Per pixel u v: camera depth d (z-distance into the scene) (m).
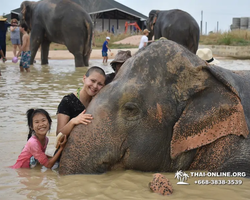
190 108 3.54
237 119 3.50
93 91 3.98
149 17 17.78
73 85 9.80
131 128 3.57
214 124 3.51
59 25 15.00
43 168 4.06
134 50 27.52
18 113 6.45
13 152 4.54
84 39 15.16
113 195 3.21
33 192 3.31
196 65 3.60
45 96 8.05
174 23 14.57
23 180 3.63
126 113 3.56
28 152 4.07
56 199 3.14
